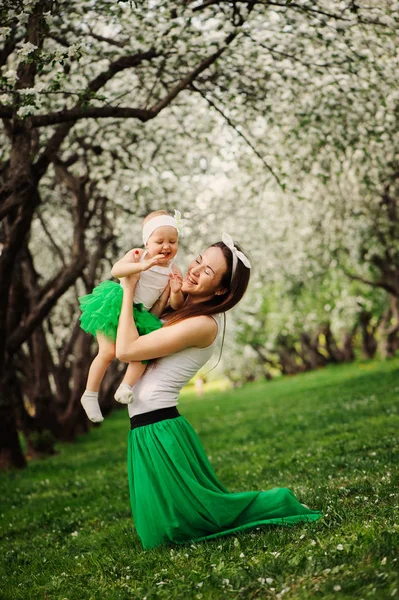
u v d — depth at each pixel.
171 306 4.60
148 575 4.13
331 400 16.91
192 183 14.52
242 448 10.91
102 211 16.77
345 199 17.02
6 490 10.91
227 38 8.59
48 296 12.92
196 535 4.54
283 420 14.27
